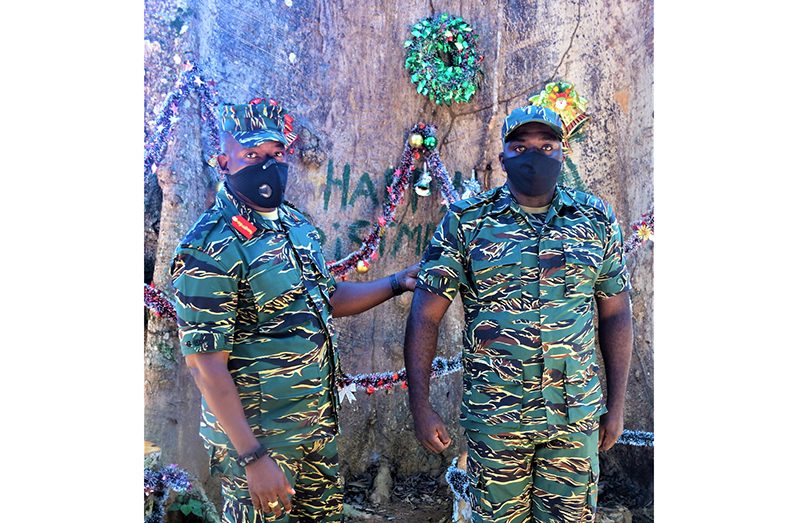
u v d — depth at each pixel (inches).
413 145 142.6
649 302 132.5
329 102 139.5
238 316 86.7
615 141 138.1
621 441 134.0
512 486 92.4
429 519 132.1
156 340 116.4
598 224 94.4
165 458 115.6
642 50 132.8
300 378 87.7
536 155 90.2
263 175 88.3
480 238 92.8
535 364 90.4
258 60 129.3
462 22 142.5
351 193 142.6
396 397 148.5
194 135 121.0
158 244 116.6
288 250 90.7
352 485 141.2
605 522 122.3
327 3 138.4
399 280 108.6
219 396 81.6
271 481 81.4
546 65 143.4
